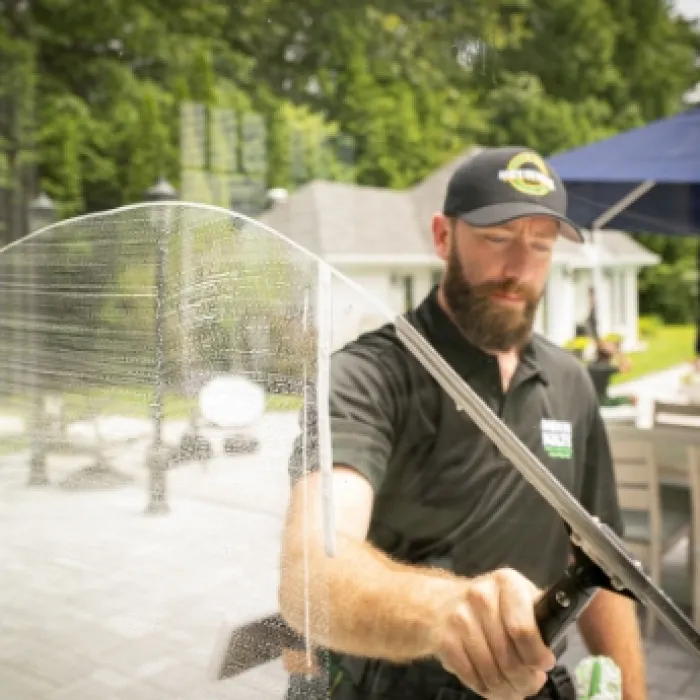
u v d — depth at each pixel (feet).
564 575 1.82
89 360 2.00
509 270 2.79
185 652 1.90
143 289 1.96
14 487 2.02
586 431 2.95
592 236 4.25
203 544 1.90
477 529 2.35
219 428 1.89
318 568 1.85
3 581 2.00
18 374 2.05
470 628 1.82
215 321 1.90
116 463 1.96
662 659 2.69
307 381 1.85
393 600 1.87
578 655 2.63
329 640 1.88
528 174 2.91
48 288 2.04
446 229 2.97
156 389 1.94
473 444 2.35
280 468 1.86
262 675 1.88
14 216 4.83
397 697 2.15
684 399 4.03
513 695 1.85
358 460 2.23
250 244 1.88
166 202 1.96
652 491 3.76
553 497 1.77
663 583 3.41
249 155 4.43
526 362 2.85
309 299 1.85
